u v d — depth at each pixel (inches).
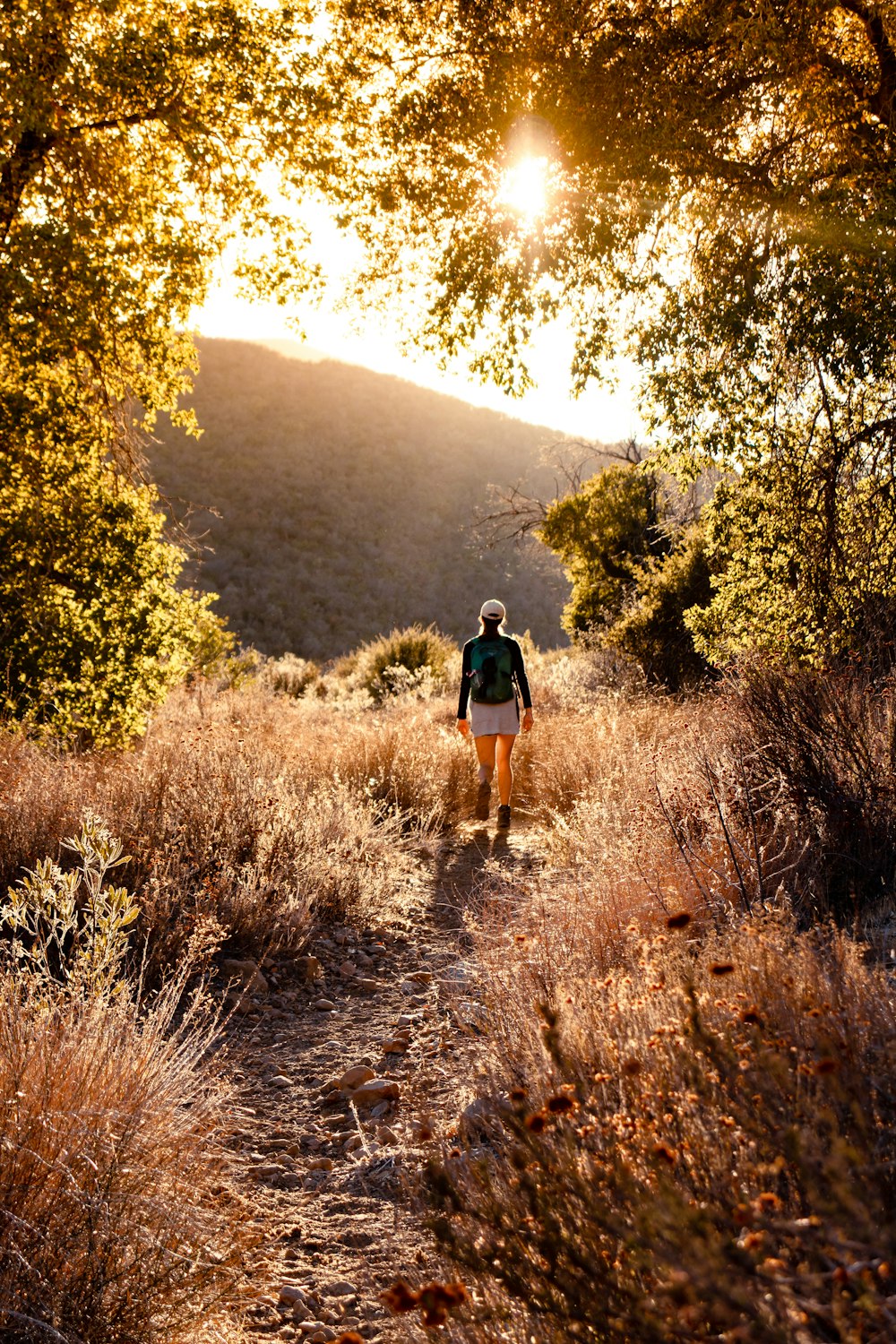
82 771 245.9
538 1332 65.6
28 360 345.1
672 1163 62.2
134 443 422.9
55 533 378.3
